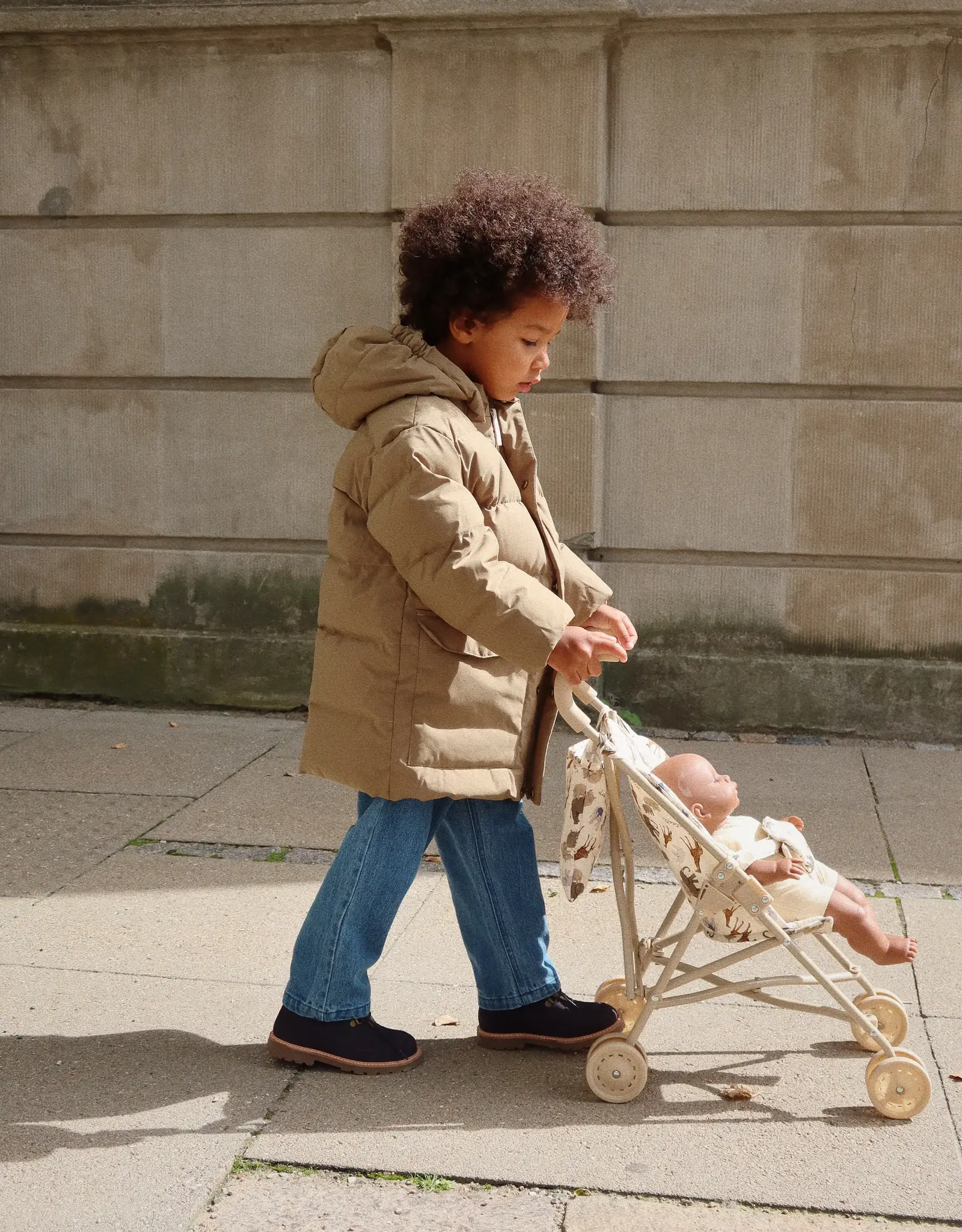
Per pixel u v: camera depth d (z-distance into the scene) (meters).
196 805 5.18
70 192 6.85
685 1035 3.22
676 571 6.61
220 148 6.71
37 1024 3.24
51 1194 2.49
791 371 6.43
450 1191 2.53
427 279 2.84
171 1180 2.53
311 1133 2.73
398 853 2.96
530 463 3.05
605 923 3.96
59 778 5.57
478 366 2.91
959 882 4.37
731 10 6.17
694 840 2.84
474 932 3.15
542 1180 2.56
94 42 6.71
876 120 6.25
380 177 6.61
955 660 6.49
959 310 6.31
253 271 6.77
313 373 2.95
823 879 3.05
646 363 6.52
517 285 2.75
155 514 7.00
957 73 6.18
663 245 6.45
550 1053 3.15
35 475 7.06
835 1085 2.97
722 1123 2.79
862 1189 2.53
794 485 6.49
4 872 4.37
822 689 6.54
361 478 2.81
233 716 6.92
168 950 3.71
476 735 2.90
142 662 7.04
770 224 6.39
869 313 6.36
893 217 6.32
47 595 7.11
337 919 2.98
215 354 6.85
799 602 6.56
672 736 6.58
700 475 6.55
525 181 2.92
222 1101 2.86
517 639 2.65
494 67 6.37
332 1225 2.41
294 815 5.07
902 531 6.45
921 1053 3.11
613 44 6.35
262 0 6.47
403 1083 2.97
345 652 2.88
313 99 6.62
